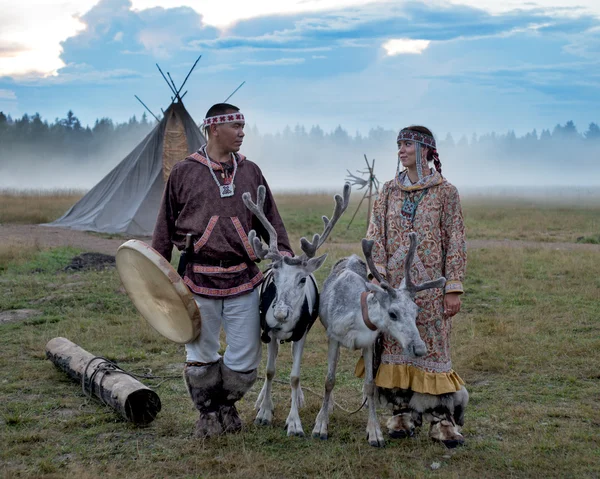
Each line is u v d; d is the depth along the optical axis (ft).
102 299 31.22
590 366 21.99
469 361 22.59
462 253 16.22
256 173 17.43
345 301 16.56
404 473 14.40
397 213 16.75
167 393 19.77
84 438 16.30
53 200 105.09
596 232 68.95
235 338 16.55
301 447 16.01
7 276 36.83
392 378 16.07
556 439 16.08
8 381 20.47
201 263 16.43
